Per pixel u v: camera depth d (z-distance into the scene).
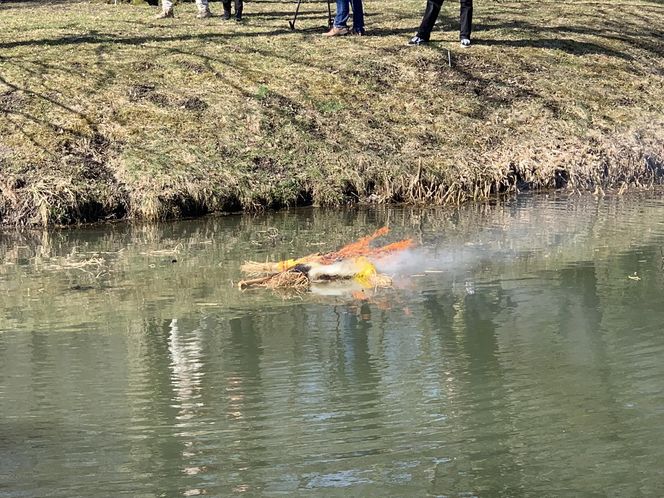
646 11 20.44
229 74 14.46
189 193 11.71
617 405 5.71
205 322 7.50
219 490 4.83
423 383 6.15
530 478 4.91
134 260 9.56
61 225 11.26
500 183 12.72
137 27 17.19
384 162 12.62
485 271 8.80
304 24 17.84
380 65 15.22
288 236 10.51
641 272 8.60
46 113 12.90
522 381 6.14
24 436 5.49
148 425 5.60
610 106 14.96
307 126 13.28
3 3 22.47
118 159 12.07
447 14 18.83
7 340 7.16
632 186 13.09
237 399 5.96
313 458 5.14
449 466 5.03
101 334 7.26
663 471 4.95
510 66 15.80
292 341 7.02
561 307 7.63
